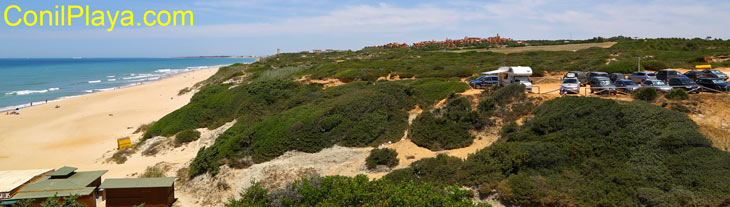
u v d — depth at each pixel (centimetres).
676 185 1426
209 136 3102
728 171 1408
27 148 3250
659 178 1474
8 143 3403
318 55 11494
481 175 1691
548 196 1461
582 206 1400
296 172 2114
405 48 13875
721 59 5078
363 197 1259
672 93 2245
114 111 4847
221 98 3769
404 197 1229
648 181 1482
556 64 5056
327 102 2953
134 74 13038
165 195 1928
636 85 2675
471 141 2203
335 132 2455
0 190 1773
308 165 2195
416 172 1838
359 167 2117
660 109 1877
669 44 7731
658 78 3319
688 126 1728
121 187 1903
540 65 4831
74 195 1653
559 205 1435
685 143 1595
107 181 1981
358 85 3622
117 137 3559
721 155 1508
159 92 6656
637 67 4188
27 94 6900
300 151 2344
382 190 1315
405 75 4578
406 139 2423
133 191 1909
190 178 2311
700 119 1912
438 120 2398
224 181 2142
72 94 6881
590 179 1547
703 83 2539
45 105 5397
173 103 5322
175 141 3080
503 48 10238
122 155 2905
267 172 2139
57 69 16538
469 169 1744
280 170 2145
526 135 2003
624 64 4272
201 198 2078
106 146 3275
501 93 2527
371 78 4525
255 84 3912
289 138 2405
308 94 3544
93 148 3228
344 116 2591
